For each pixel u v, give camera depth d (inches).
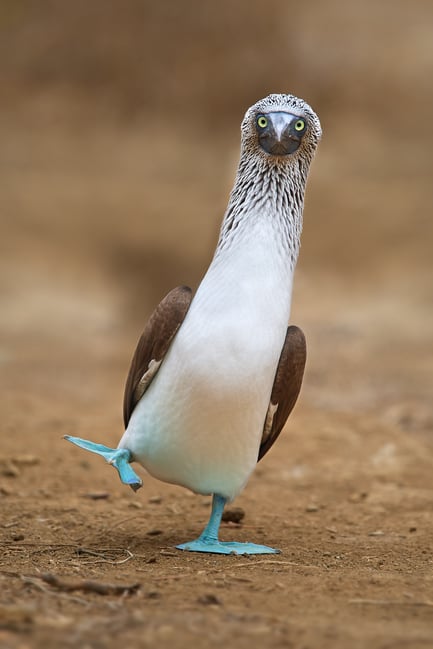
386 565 383.9
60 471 571.8
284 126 377.4
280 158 381.4
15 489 530.0
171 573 350.9
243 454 380.2
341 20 2623.0
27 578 318.3
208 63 2458.2
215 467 382.3
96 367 952.9
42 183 1984.5
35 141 2225.6
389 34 2591.0
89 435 657.6
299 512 504.7
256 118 385.1
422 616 295.9
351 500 538.3
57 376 898.7
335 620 284.2
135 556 383.9
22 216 1804.9
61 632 251.3
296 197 387.9
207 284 375.9
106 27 2518.5
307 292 1461.6
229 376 362.9
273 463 624.4
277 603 305.3
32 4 2591.0
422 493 554.3
